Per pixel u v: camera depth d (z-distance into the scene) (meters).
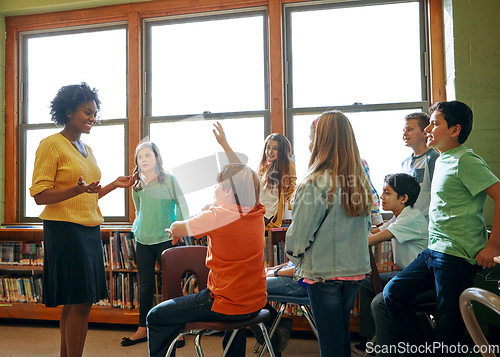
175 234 1.68
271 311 2.19
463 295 0.89
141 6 3.67
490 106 2.94
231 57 3.61
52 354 2.70
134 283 3.29
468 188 1.73
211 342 2.91
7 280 3.47
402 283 1.91
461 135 1.85
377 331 2.02
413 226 2.23
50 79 3.91
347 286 1.55
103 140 3.73
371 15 3.41
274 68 3.43
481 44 2.96
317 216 1.50
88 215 1.96
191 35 3.68
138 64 3.67
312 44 3.48
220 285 1.65
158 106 3.71
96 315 3.31
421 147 2.65
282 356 2.62
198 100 3.64
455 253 1.72
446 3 3.12
